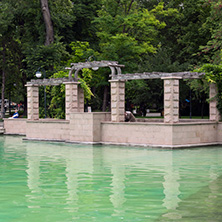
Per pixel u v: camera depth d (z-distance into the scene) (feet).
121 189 33.27
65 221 24.21
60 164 48.49
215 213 25.48
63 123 82.28
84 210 26.71
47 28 147.54
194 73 71.72
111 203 28.53
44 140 84.99
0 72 182.29
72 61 154.10
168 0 213.05
